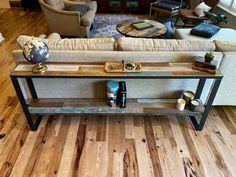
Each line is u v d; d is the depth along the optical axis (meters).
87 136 1.96
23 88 1.94
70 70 1.66
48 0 3.31
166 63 1.78
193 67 1.71
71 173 1.65
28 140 1.91
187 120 2.17
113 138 1.95
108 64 1.72
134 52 1.76
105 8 5.00
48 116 2.18
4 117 2.17
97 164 1.72
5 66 3.02
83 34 3.51
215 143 1.91
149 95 2.04
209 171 1.67
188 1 4.52
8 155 1.78
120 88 1.86
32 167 1.69
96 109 1.92
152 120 2.16
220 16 3.20
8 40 3.82
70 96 2.04
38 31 4.18
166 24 4.29
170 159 1.76
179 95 2.04
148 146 1.88
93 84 1.93
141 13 5.07
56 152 1.81
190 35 2.84
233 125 2.11
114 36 3.88
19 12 5.25
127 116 2.20
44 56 1.59
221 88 2.00
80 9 3.54
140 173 1.65
